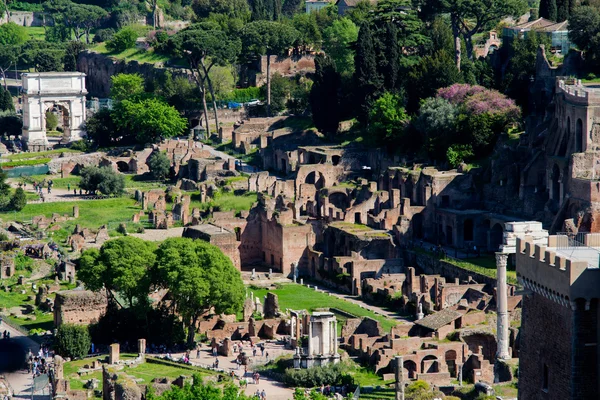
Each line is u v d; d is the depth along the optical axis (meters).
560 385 196.88
